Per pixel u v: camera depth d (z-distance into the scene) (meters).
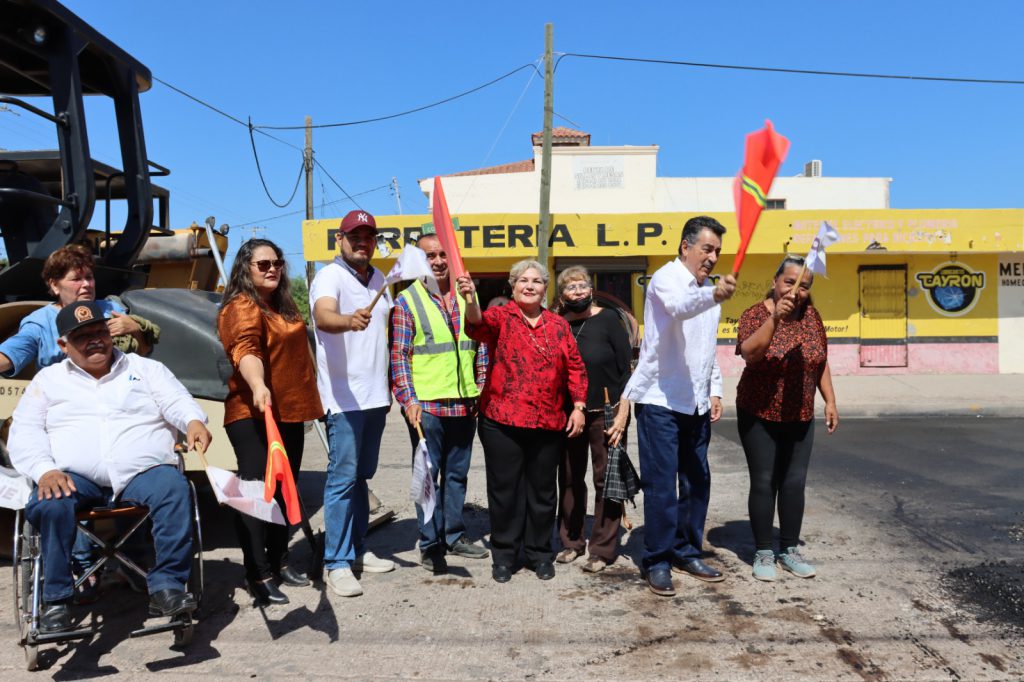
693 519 4.22
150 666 3.22
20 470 3.35
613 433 4.18
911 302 16.75
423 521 4.33
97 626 3.68
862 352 16.83
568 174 20.81
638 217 16.33
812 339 4.07
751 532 5.15
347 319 3.81
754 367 4.12
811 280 4.00
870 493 6.27
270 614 3.80
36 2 4.55
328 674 3.13
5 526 4.53
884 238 16.19
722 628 3.53
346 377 4.13
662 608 3.79
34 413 3.46
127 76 5.64
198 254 6.59
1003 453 8.23
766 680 3.03
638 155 20.72
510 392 4.11
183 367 4.54
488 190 20.91
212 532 5.32
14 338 3.92
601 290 16.92
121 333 4.07
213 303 4.92
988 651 3.27
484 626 3.60
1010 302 16.78
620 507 4.38
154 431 3.58
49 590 3.19
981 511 5.63
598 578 4.25
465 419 4.59
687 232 3.87
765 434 4.17
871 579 4.16
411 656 3.29
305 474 7.47
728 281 3.28
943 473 7.12
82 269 4.02
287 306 3.99
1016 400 13.01
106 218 5.80
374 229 4.21
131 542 4.69
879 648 3.30
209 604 3.95
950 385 14.88
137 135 5.70
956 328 16.81
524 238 16.39
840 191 23.41
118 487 3.40
